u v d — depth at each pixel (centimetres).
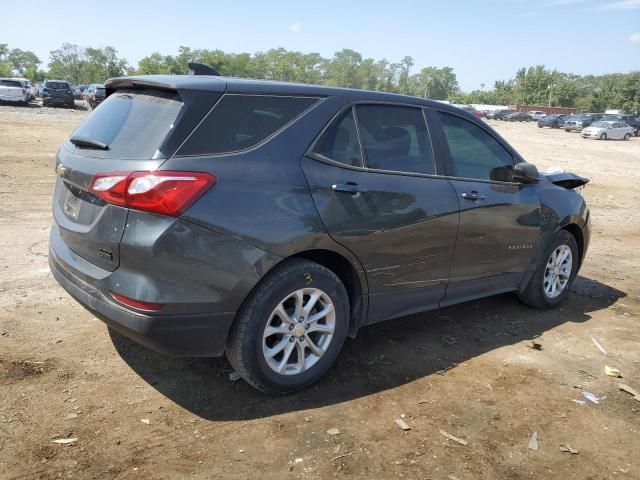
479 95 13625
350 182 344
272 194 310
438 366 392
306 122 338
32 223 710
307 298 336
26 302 451
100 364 362
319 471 272
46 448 276
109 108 344
